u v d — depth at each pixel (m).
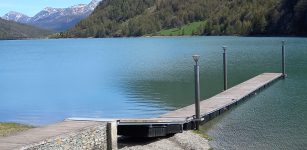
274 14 181.25
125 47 156.25
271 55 84.94
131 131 24.03
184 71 63.09
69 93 47.97
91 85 53.78
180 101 39.06
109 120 21.52
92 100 42.31
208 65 69.62
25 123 32.72
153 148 22.47
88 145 20.00
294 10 169.50
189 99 39.91
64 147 18.67
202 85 48.03
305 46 106.19
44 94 48.09
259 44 124.25
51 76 67.12
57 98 44.81
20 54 137.50
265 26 184.00
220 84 48.31
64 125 20.56
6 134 24.23
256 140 24.27
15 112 37.88
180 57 91.31
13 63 97.62
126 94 44.50
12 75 70.88
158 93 43.97
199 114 27.14
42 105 40.97
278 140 24.12
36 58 113.75
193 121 26.94
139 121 24.00
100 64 85.62
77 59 103.81
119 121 23.73
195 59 26.92
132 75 61.81
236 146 23.16
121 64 82.50
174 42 175.38
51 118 34.91
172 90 45.59
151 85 50.16
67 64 90.00
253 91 40.19
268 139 24.39
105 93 46.22
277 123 28.31
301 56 79.88
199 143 23.72
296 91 41.53
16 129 26.16
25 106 40.75
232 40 162.12
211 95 41.12
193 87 47.09
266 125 27.83
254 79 48.31
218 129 27.09
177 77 56.41
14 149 16.45
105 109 37.34
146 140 24.27
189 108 31.19
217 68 64.62
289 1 176.25
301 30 165.62
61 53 135.50
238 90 40.44
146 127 23.78
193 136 25.06
